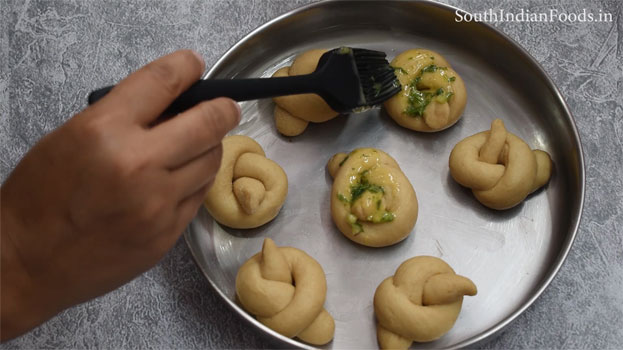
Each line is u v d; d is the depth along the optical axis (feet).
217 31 1.79
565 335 1.50
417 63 1.66
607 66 1.75
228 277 1.53
